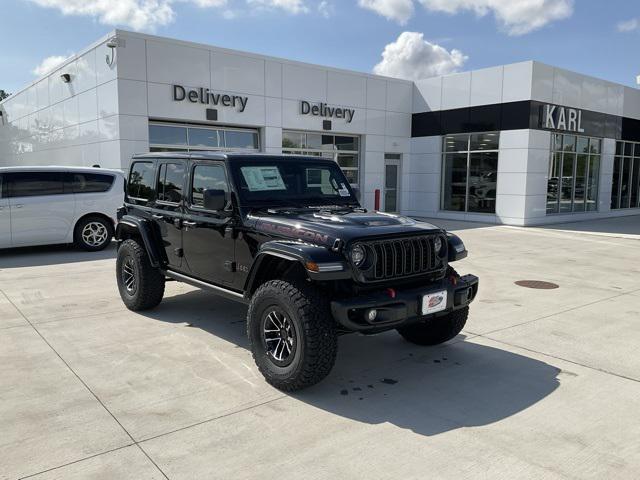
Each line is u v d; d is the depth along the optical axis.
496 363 4.95
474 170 19.02
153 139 14.90
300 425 3.70
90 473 3.08
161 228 6.13
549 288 8.06
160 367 4.71
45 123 19.80
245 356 5.00
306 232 4.36
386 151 20.25
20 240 10.38
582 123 19.22
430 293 4.36
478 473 3.13
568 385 4.44
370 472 3.13
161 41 14.41
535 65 16.95
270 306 4.30
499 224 18.11
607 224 18.41
